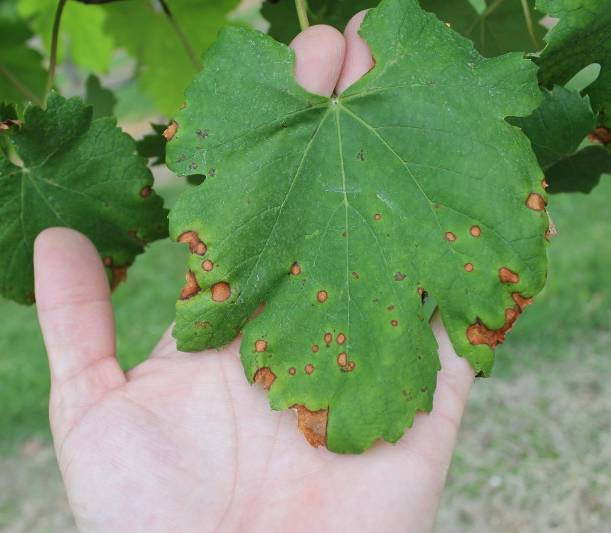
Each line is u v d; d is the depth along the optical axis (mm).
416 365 244
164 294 1181
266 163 243
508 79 238
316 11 312
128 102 1655
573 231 1089
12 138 271
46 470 864
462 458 785
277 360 246
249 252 243
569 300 944
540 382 850
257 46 244
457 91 240
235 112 242
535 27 307
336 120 246
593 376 844
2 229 289
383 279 244
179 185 1444
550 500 729
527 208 235
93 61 472
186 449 279
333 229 246
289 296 246
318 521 268
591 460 758
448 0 306
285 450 276
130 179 282
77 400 289
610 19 237
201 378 286
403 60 244
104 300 299
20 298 304
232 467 277
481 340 240
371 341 244
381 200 244
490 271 238
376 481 269
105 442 280
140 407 284
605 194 1165
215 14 384
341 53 253
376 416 243
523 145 236
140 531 275
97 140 278
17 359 1069
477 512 732
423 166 241
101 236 296
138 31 404
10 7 448
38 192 285
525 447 783
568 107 248
